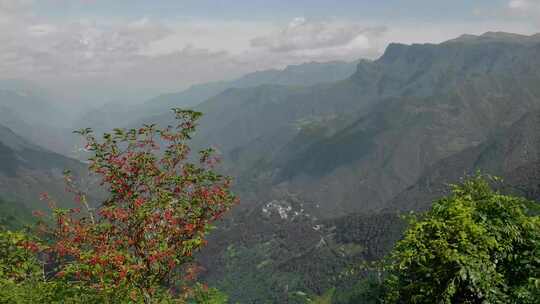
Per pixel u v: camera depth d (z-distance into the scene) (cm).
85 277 1222
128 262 1198
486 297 1075
